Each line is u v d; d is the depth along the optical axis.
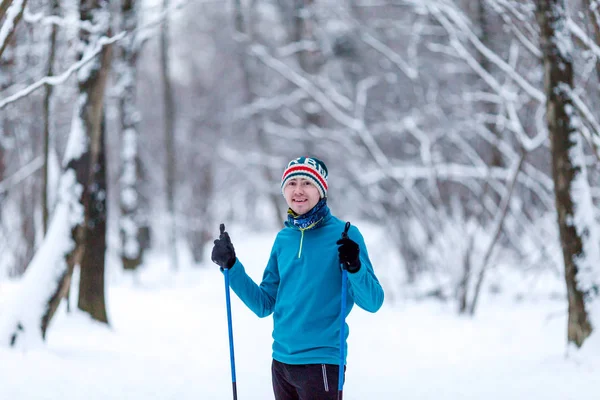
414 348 7.71
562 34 6.23
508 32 9.67
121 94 16.33
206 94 29.48
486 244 12.37
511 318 9.52
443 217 12.20
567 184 6.16
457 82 16.25
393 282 12.88
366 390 5.67
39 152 13.22
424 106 14.48
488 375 5.99
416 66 15.20
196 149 26.73
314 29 21.83
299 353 3.17
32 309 6.03
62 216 6.43
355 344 8.01
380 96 18.64
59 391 5.02
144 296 12.02
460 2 13.16
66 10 7.89
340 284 3.22
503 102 10.81
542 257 11.09
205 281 15.24
